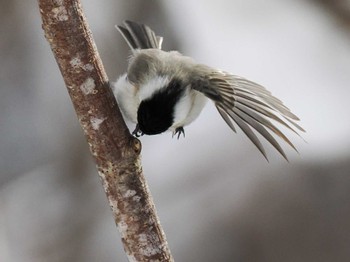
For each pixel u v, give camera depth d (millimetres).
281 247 10945
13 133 12289
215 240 11148
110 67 12328
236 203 11344
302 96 12484
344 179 11219
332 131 11859
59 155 12102
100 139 5496
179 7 13156
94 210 11516
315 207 11102
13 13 13016
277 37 13289
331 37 13156
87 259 11086
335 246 10812
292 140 11836
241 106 5840
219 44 13047
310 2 13164
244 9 13555
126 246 5711
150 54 6543
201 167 11719
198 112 6672
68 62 5344
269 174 11477
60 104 12625
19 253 10914
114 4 12781
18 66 12820
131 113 6434
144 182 5648
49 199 11570
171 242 11156
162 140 12148
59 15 5234
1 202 11438
